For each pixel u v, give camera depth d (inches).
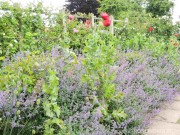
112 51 126.5
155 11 1066.7
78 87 109.1
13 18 200.1
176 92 191.5
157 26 422.3
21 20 209.2
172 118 146.1
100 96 116.9
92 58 119.0
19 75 93.0
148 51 251.6
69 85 110.2
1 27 189.2
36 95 91.6
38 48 206.8
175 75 224.1
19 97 90.0
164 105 166.1
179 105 173.6
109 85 116.8
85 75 112.0
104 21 137.6
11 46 177.5
